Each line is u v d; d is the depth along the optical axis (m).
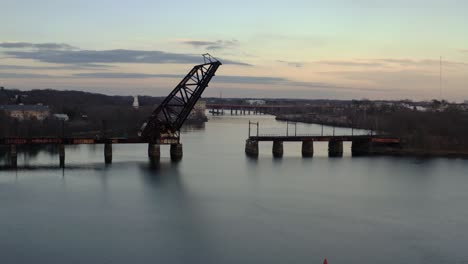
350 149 160.50
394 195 84.75
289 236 61.59
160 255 54.97
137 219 68.19
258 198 81.25
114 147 155.25
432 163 123.94
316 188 89.88
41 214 70.00
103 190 85.88
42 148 147.12
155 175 101.00
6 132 164.75
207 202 78.12
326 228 65.00
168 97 124.12
